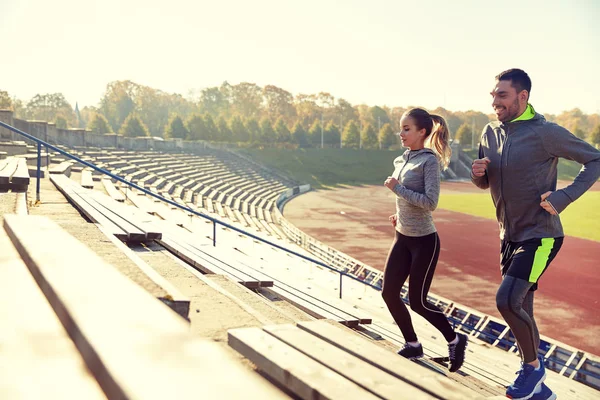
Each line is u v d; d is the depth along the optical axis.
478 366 8.98
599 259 32.88
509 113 3.38
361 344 2.38
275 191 73.19
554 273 29.22
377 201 70.19
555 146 3.23
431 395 1.78
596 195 81.44
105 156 41.19
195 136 106.75
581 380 13.09
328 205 65.00
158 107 157.38
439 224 49.41
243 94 156.50
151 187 34.56
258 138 117.38
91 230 4.82
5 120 28.95
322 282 15.55
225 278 6.47
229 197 53.91
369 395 1.67
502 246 3.54
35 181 13.66
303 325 2.72
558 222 3.37
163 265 5.95
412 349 4.18
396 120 187.62
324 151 121.31
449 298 24.11
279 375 1.97
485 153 3.57
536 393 3.33
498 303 3.29
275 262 17.72
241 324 3.55
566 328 20.31
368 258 33.19
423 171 3.89
